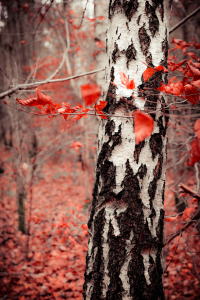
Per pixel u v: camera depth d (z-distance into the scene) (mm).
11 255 4066
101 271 1178
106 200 1207
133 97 1166
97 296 1175
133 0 1170
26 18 5227
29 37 5629
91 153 5730
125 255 1139
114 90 1206
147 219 1161
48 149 5363
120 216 1160
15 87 1888
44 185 8109
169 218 1727
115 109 1201
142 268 1133
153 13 1177
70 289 3270
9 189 7371
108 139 1224
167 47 1250
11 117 4590
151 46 1179
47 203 6500
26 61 6129
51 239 4555
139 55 1176
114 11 1236
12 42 4891
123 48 1192
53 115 1201
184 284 3252
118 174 1184
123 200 1172
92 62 5180
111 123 1214
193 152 655
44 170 9570
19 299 3070
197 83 933
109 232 1172
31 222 5262
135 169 1170
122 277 1129
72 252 4090
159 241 1185
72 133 6098
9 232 4875
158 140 1198
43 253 4133
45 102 1105
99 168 1270
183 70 1376
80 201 6652
